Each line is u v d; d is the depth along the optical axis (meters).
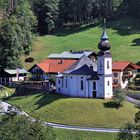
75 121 151.62
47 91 183.12
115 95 160.88
